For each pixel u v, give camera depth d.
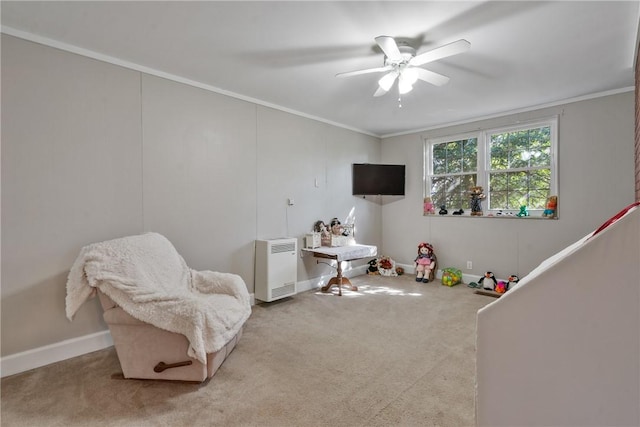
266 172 3.89
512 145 4.32
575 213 3.77
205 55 2.67
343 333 2.87
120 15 2.09
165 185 3.01
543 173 4.06
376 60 2.76
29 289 2.30
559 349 0.98
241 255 3.63
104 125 2.64
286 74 3.05
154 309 1.97
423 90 3.49
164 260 2.47
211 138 3.35
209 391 1.97
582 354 0.96
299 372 2.20
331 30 2.29
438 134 4.99
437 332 2.89
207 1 1.95
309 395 1.93
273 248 3.65
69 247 2.47
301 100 3.82
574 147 3.76
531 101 3.87
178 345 2.02
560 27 2.24
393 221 5.58
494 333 1.07
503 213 4.40
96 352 2.55
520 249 4.19
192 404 1.85
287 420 1.71
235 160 3.57
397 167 5.27
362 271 5.33
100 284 1.99
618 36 2.35
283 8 2.02
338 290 4.31
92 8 2.01
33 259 2.32
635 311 0.89
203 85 3.27
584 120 3.68
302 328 2.98
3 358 2.19
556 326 0.99
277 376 2.15
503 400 1.07
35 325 2.32
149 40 2.42
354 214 5.19
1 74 2.19
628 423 0.91
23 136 2.27
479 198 4.54
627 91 3.41
